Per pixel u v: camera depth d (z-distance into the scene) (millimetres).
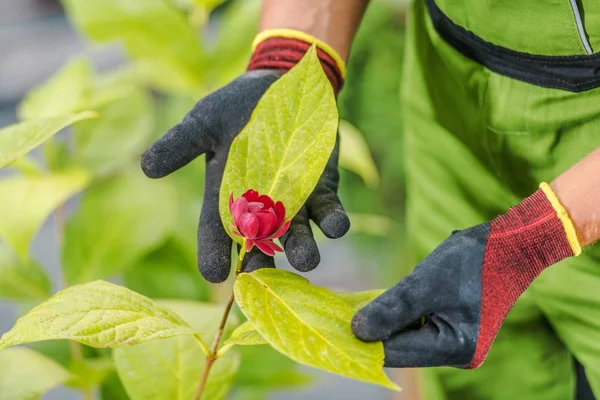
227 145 1222
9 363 1321
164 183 1616
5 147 1175
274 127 1141
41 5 3961
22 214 1444
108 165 1602
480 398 1611
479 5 1311
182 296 1645
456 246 1133
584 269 1406
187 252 1659
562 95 1308
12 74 3467
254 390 1669
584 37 1254
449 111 1463
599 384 1473
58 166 1598
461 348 1115
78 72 1572
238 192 1137
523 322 1551
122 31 1611
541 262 1146
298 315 1092
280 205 1108
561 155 1348
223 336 1311
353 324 1084
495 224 1146
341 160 1604
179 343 1298
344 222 1163
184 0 1702
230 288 1659
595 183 1147
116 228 1564
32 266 1521
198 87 1662
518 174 1401
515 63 1327
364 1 1366
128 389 1272
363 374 1057
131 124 1625
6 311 2621
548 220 1145
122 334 1112
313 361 1059
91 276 1550
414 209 1607
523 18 1282
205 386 1277
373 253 2506
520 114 1349
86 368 1389
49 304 1123
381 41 2330
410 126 1551
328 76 1311
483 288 1123
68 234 1566
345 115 2383
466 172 1494
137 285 1646
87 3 1597
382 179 2420
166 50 1630
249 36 1646
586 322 1443
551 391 1596
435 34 1402
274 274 1127
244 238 1115
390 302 1099
